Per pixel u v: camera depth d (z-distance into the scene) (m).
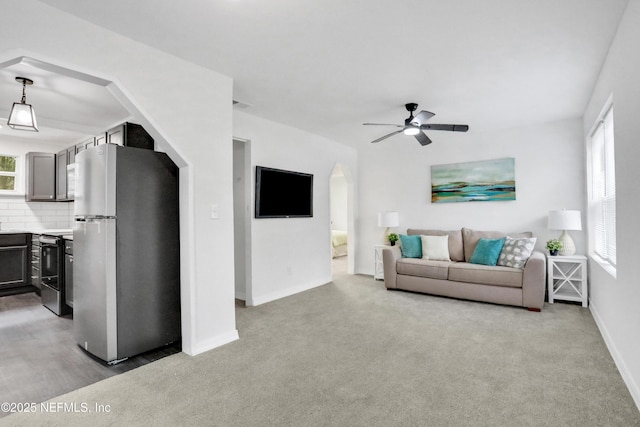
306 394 2.04
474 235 4.65
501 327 3.20
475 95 3.43
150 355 2.65
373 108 3.83
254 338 2.96
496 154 4.79
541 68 2.79
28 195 4.77
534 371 2.30
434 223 5.33
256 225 4.11
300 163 4.80
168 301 2.85
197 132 2.68
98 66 2.11
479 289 4.04
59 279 3.65
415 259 4.70
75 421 1.78
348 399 1.98
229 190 2.92
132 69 2.28
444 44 2.39
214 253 2.79
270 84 3.12
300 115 4.10
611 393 2.01
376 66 2.75
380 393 2.04
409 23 2.12
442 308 3.86
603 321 2.97
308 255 4.93
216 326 2.79
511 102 3.64
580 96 3.46
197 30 2.18
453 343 2.82
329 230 5.39
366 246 6.06
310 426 1.73
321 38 2.30
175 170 2.92
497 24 2.13
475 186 4.93
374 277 5.66
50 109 3.36
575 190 4.26
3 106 3.28
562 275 4.00
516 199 4.64
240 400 1.98
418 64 2.71
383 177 5.84
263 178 4.16
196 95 2.68
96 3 1.87
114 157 2.54
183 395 2.04
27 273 4.64
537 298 3.68
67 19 1.96
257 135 4.13
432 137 5.19
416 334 3.04
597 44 2.40
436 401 1.95
